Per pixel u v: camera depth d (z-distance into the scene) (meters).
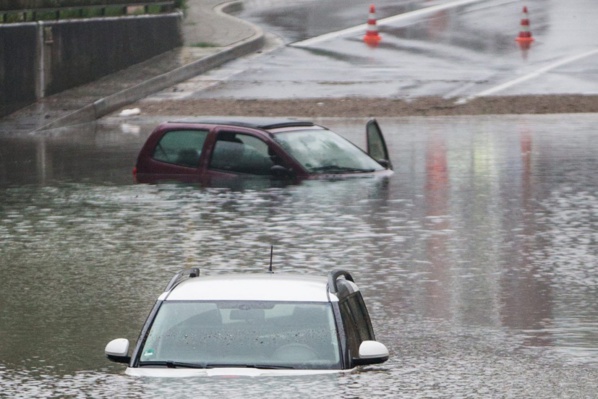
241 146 55.44
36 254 40.31
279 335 22.55
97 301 33.59
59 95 88.81
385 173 56.41
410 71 97.06
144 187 54.62
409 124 78.88
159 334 22.83
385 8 129.12
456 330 30.08
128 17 97.75
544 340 29.02
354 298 24.81
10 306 33.06
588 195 51.16
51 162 64.31
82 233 44.00
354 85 92.06
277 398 21.09
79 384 25.36
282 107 85.44
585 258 38.75
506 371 26.22
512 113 83.19
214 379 21.83
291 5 134.12
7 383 25.52
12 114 84.50
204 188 53.97
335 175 54.94
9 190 54.62
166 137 57.00
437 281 35.66
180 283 24.02
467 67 98.31
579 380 25.45
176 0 118.75
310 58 103.81
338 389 21.52
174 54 102.12
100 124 84.06
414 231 43.56
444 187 53.53
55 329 30.52
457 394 24.28
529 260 38.50
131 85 91.88
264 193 52.31
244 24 116.81
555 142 68.88
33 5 88.25
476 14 122.50
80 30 91.69
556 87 89.75
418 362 26.98
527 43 107.62
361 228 44.22
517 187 53.44
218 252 40.06
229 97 89.44
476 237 42.38
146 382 21.83
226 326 22.83
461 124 78.44
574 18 118.31
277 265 37.72
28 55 86.25
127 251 40.56
